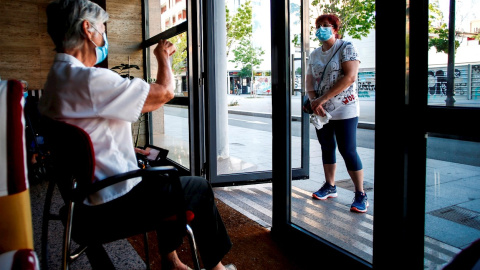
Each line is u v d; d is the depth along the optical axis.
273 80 2.27
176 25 3.84
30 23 5.76
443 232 1.66
